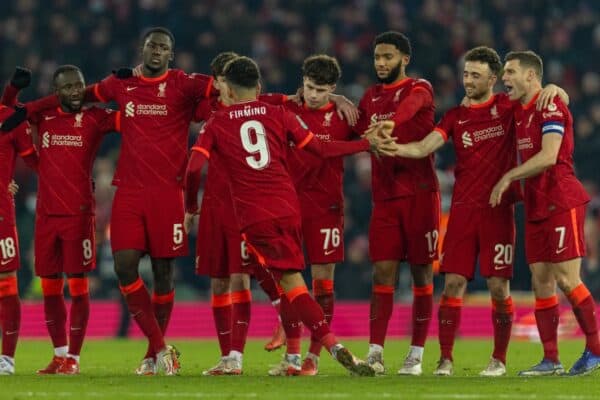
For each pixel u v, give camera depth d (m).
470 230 39.41
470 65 39.16
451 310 39.78
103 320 72.69
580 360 38.72
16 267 40.62
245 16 98.06
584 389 33.72
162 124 39.41
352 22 99.56
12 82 40.12
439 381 35.81
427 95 39.75
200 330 72.69
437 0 102.50
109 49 97.19
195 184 36.22
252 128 36.12
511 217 39.56
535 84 38.59
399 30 98.75
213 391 32.75
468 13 102.94
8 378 37.53
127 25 98.56
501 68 39.59
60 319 41.59
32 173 82.12
